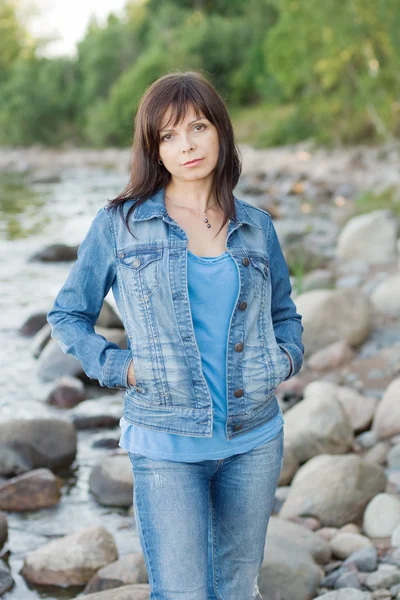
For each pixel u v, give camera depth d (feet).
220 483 7.63
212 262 7.34
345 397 18.19
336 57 78.02
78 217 59.21
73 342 7.45
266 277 7.64
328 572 11.62
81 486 15.74
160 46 142.31
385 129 80.74
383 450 15.92
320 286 29.78
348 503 13.23
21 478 14.99
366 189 64.08
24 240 47.55
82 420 18.84
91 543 12.49
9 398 20.95
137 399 7.41
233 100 138.31
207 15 163.12
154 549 7.22
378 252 35.65
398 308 26.16
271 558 10.86
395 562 11.49
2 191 82.43
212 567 7.93
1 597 11.79
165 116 7.41
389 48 71.15
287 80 90.74
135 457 7.38
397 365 21.26
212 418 7.23
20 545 13.44
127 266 7.32
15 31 189.26
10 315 29.60
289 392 19.85
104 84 152.46
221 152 7.61
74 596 11.83
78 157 136.15
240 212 7.73
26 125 152.76
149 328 7.22
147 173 7.58
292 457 15.44
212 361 7.30
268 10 137.28
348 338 23.02
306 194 66.80
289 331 8.11
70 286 7.57
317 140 100.99
